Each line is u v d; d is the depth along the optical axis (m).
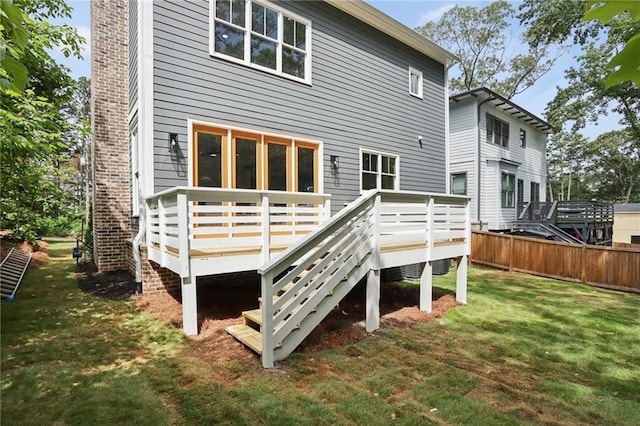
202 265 4.00
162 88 5.03
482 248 10.32
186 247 3.86
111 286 5.90
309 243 3.62
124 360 3.29
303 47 6.70
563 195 39.47
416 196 5.06
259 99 6.02
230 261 4.23
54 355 3.36
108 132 7.11
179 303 4.96
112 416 2.39
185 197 3.85
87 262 8.70
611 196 34.69
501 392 2.95
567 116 17.33
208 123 5.44
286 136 6.37
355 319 4.85
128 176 7.32
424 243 5.24
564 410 2.70
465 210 5.98
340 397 2.76
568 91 17.45
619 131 31.80
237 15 5.79
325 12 7.01
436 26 21.98
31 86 7.10
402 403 2.71
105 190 7.12
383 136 8.16
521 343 4.13
